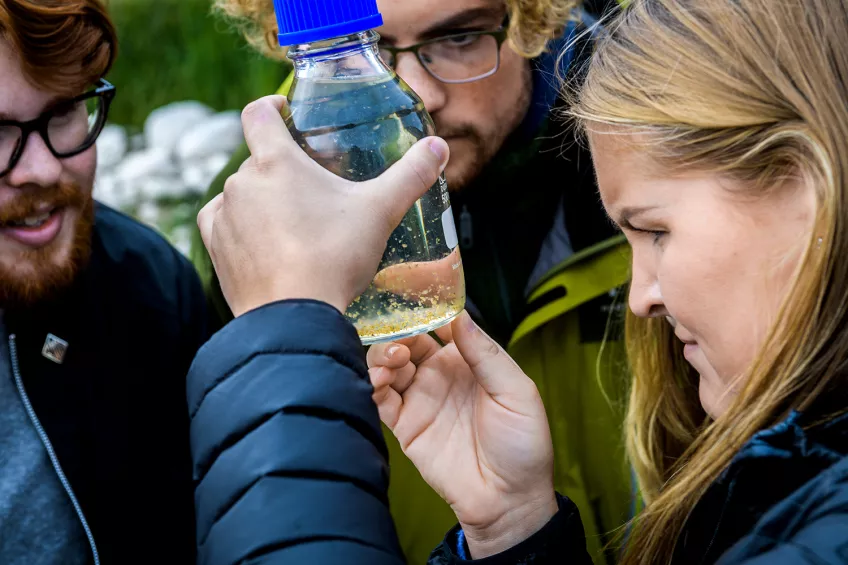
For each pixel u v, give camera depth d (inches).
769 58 33.9
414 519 50.3
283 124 33.4
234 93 113.7
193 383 31.6
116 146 101.9
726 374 35.0
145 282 47.6
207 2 118.0
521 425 39.0
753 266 33.9
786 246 33.6
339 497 30.1
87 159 43.6
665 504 36.5
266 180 32.6
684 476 36.2
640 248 36.2
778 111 33.6
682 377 42.1
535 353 49.9
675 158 34.4
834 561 29.2
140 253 48.0
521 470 39.0
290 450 30.2
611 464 49.6
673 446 42.7
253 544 29.7
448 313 36.1
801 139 33.2
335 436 30.5
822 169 32.8
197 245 52.1
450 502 39.6
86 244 44.6
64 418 44.5
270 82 110.4
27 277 42.9
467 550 39.9
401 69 45.4
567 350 49.7
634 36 36.2
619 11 41.4
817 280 33.0
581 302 48.0
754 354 34.3
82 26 41.7
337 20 34.0
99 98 44.0
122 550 45.4
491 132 47.3
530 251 50.7
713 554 33.0
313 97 35.3
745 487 32.7
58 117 42.7
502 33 46.0
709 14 35.1
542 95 48.5
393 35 45.1
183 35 117.6
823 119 33.1
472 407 40.2
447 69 45.8
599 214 49.4
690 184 34.4
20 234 42.6
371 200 32.7
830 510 30.1
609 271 48.0
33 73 40.7
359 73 35.5
